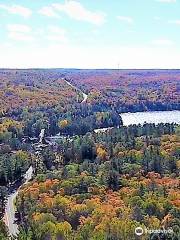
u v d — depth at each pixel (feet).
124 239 382.83
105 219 396.37
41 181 554.87
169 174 562.25
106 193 494.59
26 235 398.01
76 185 514.27
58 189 510.99
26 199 503.61
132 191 478.59
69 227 406.82
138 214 412.77
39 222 428.56
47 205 459.32
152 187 493.36
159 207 423.64
